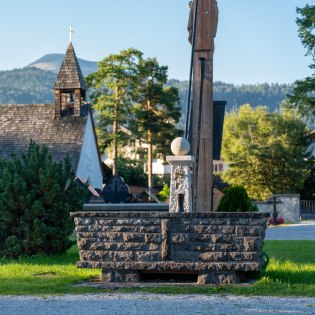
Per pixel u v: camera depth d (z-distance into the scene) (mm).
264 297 12711
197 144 19047
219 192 34062
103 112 74938
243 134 83438
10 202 20281
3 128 57969
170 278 14828
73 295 13117
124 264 14109
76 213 14328
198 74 19500
